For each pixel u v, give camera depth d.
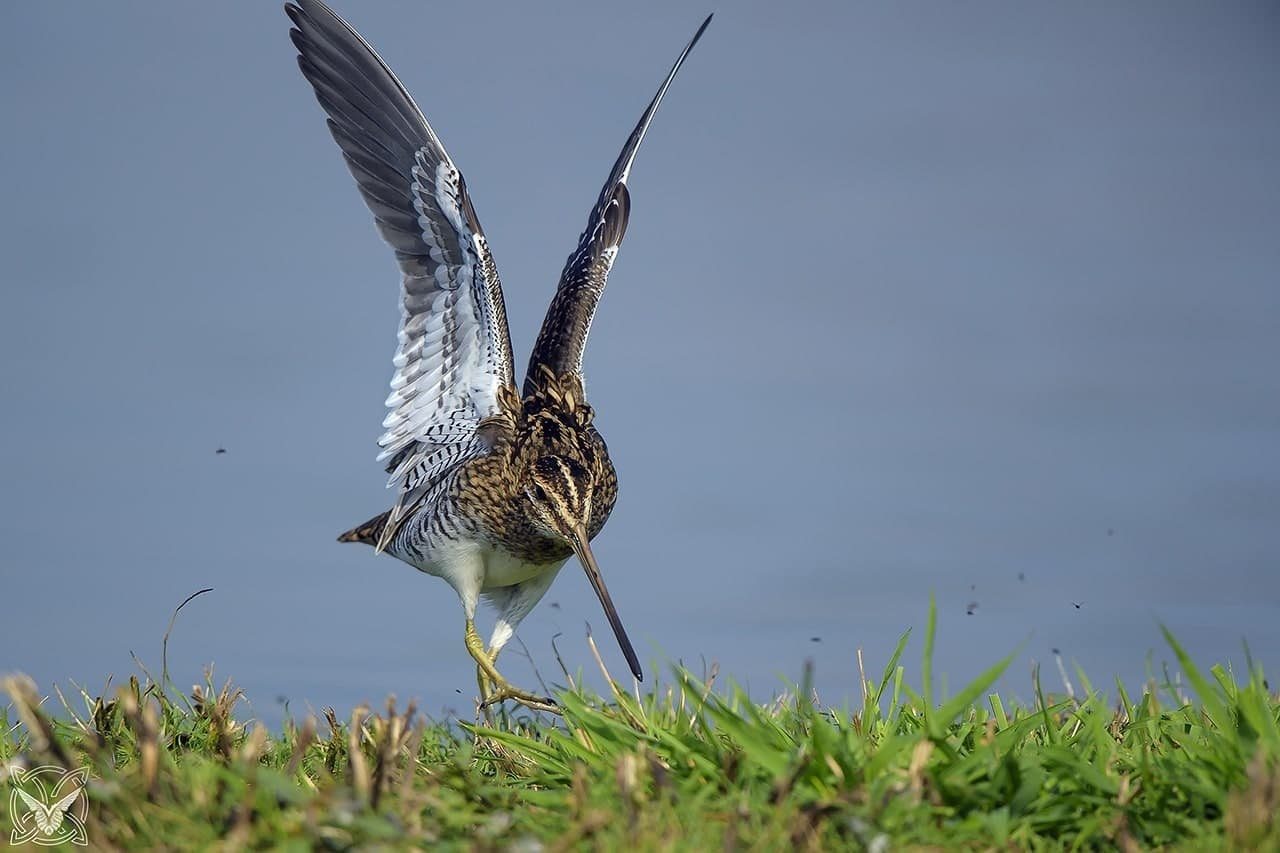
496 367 13.85
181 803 7.77
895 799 7.65
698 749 8.79
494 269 13.72
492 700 12.16
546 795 8.39
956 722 10.11
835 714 10.37
